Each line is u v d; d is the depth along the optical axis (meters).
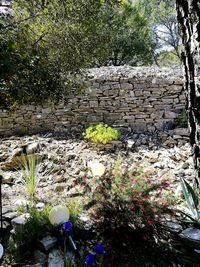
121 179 2.55
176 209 2.52
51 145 5.55
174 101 5.77
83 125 6.20
